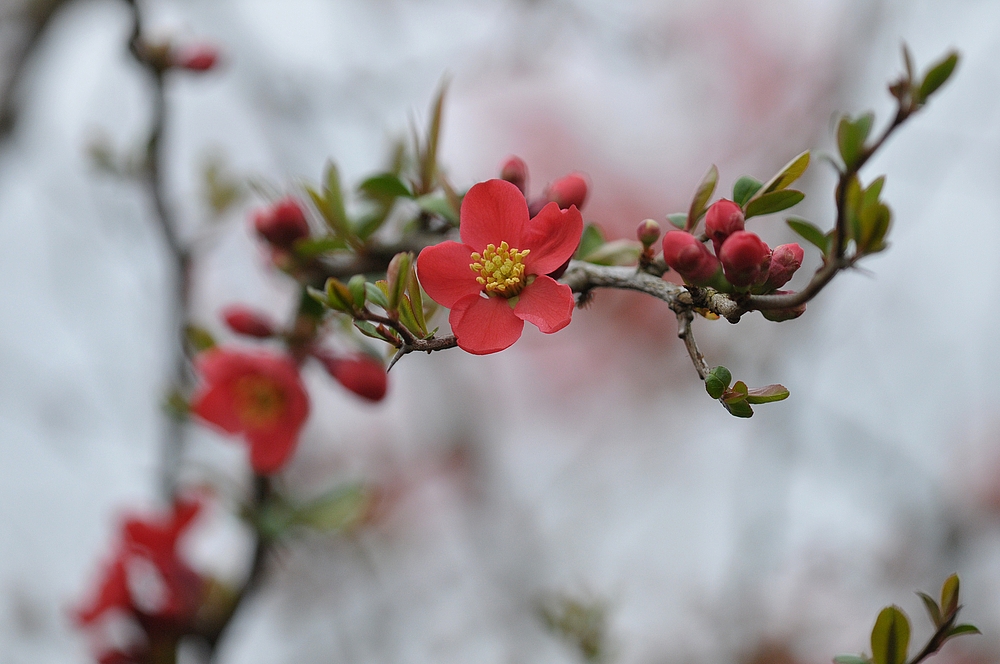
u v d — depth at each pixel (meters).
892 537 1.20
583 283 0.66
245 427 0.75
